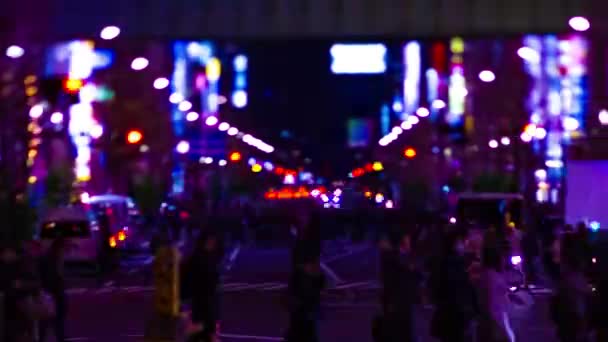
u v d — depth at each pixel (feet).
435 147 453.58
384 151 546.26
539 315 119.03
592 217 171.12
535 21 122.21
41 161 247.50
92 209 218.79
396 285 77.41
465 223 156.76
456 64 433.07
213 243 84.79
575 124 210.18
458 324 81.30
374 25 122.93
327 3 122.62
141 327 110.63
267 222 280.92
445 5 122.21
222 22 123.75
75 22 124.57
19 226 187.52
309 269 82.23
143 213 311.47
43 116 238.07
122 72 344.69
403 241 78.64
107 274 168.14
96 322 115.75
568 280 79.61
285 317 118.73
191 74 573.74
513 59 318.24
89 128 306.55
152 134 374.63
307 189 318.65
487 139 356.79
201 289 83.25
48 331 106.01
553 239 144.36
